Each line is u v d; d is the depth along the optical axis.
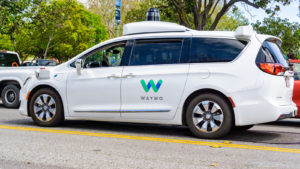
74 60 6.94
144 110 6.18
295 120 9.77
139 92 6.23
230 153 4.81
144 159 4.41
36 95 7.04
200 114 5.87
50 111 6.96
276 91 5.66
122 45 6.60
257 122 5.62
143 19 37.88
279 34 31.03
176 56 6.14
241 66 5.71
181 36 6.21
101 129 6.89
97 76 6.59
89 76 6.65
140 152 4.82
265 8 21.09
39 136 5.94
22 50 50.56
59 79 6.88
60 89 6.84
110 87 6.44
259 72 5.63
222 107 5.73
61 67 7.01
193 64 5.99
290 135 6.46
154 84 6.13
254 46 5.76
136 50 6.45
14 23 23.78
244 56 5.74
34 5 24.64
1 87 11.78
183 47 6.13
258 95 5.59
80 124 7.55
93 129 6.88
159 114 6.10
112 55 6.63
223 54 5.88
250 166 4.13
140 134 6.36
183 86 5.96
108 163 4.20
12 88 11.30
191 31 6.24
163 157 4.54
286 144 5.52
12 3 23.14
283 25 30.64
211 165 4.15
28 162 4.22
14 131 6.42
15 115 9.11
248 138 6.04
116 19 16.08
